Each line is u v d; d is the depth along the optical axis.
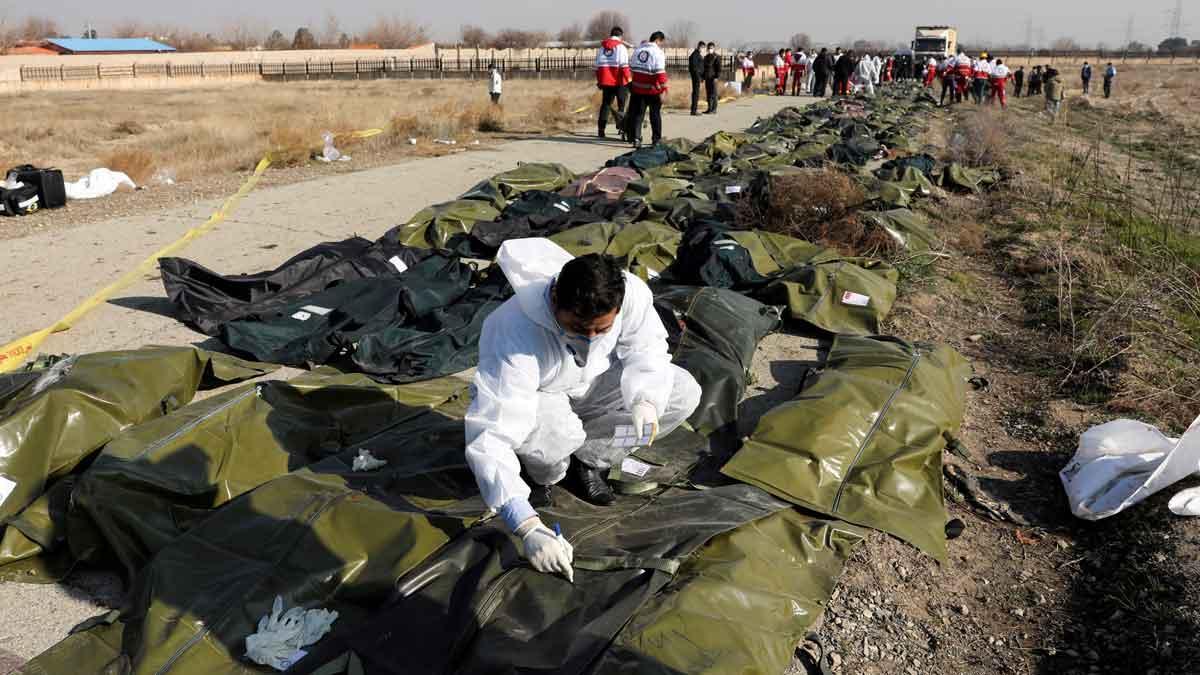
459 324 5.76
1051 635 3.46
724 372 4.89
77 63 60.25
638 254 7.23
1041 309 6.92
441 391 4.80
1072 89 46.53
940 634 3.42
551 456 3.51
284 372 5.38
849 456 4.18
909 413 4.49
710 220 8.30
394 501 3.50
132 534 3.49
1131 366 5.58
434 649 2.86
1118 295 6.85
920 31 44.56
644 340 3.40
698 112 22.84
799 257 7.52
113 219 9.55
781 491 3.95
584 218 8.04
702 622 2.96
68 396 4.02
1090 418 5.08
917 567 3.75
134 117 24.47
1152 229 9.23
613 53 16.20
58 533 3.61
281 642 2.87
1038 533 4.07
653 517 3.61
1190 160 16.80
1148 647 3.26
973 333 6.50
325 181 11.92
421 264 6.66
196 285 6.29
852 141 13.42
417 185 11.62
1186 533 3.75
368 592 3.10
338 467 3.89
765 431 4.31
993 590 3.70
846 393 4.55
